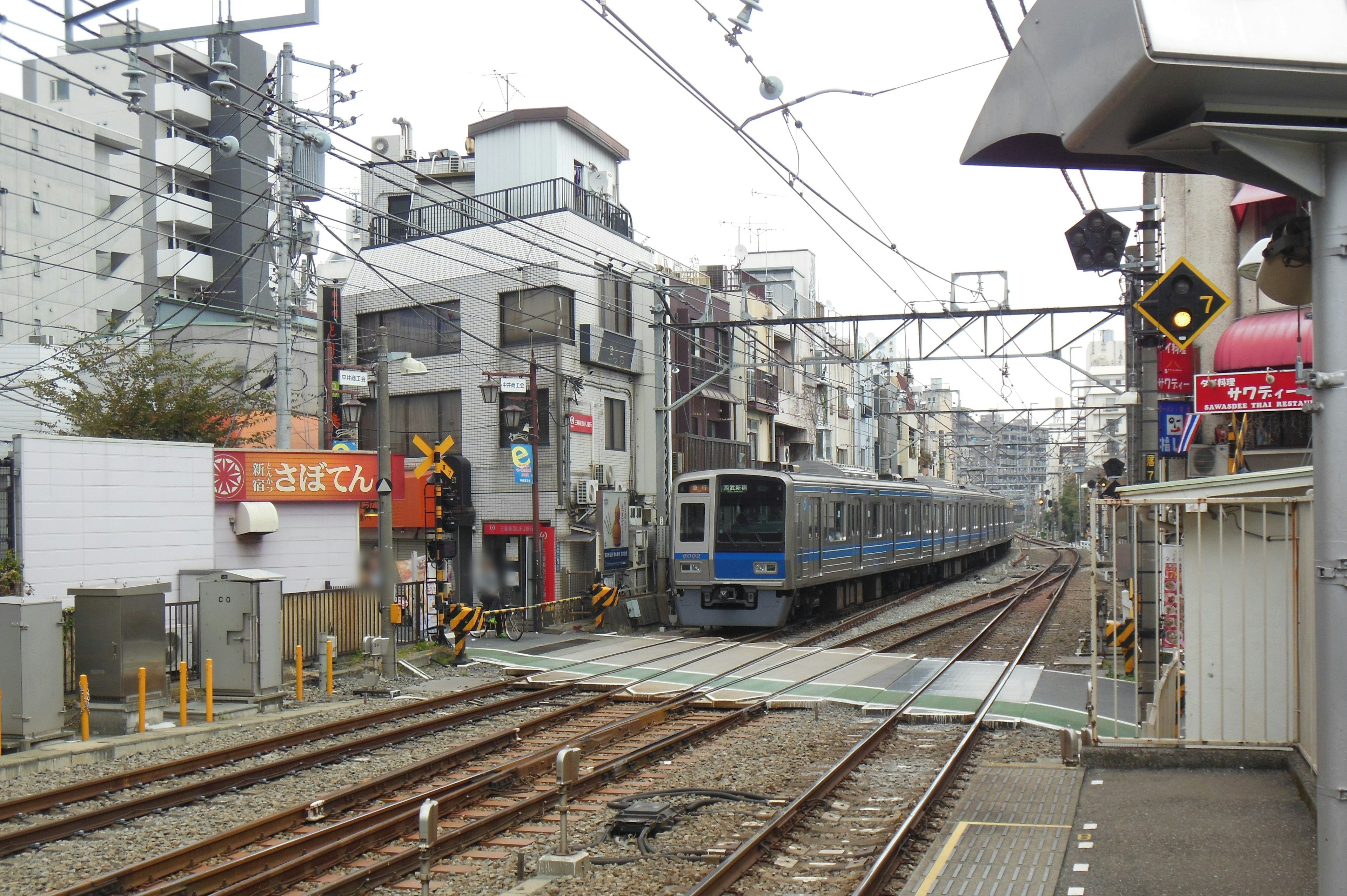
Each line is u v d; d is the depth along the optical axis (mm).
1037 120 4402
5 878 7711
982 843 7543
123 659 12688
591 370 26703
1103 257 13898
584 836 8812
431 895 7293
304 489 20219
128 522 17531
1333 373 3932
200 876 7320
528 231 26281
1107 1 3939
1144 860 6797
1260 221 18188
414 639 20453
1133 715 13234
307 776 10875
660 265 30969
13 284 31641
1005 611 26297
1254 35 3783
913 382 63375
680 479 24016
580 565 26406
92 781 9969
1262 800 7844
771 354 39656
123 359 23750
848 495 27562
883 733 12445
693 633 24391
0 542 16297
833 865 7812
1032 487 131500
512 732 12562
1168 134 4109
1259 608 8820
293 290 20172
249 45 36656
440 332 27969
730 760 11523
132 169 35562
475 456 26891
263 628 14539
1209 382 13320
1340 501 3932
